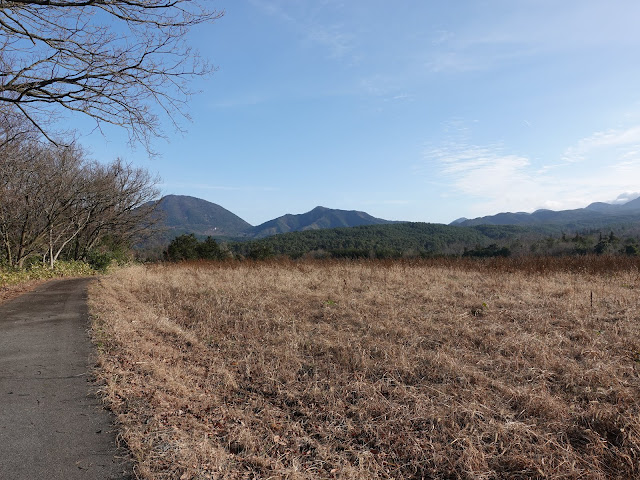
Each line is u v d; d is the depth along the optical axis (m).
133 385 4.32
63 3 7.15
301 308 8.19
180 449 3.07
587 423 3.44
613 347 5.31
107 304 9.08
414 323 6.73
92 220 26.98
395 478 2.94
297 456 3.13
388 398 4.07
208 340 6.31
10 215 18.98
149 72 8.12
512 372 4.60
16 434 3.31
